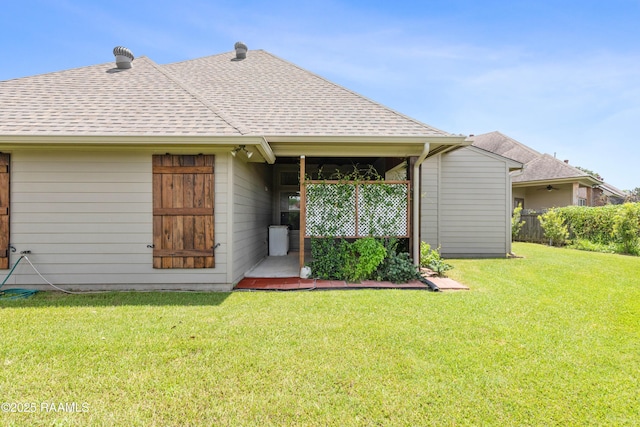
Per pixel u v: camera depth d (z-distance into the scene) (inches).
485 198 402.3
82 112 232.1
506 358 126.1
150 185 229.1
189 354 127.3
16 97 247.9
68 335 143.9
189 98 257.4
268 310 181.5
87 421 89.7
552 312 180.2
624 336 147.7
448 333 149.6
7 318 165.8
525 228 601.3
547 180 616.4
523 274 286.5
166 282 230.5
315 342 138.9
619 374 115.3
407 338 143.6
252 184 306.5
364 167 430.0
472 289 232.5
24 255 223.6
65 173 225.3
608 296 213.9
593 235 484.4
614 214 458.9
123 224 228.4
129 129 214.8
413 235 266.4
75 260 226.4
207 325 157.2
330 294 217.3
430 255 320.8
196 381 109.0
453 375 113.9
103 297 208.5
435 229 398.3
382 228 262.4
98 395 101.0
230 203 231.8
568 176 592.1
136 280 229.5
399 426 89.3
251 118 265.3
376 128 255.1
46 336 142.6
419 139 241.0
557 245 528.4
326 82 341.1
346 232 262.1
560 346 136.9
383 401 99.3
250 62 400.2
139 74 295.7
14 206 223.0
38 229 224.5
